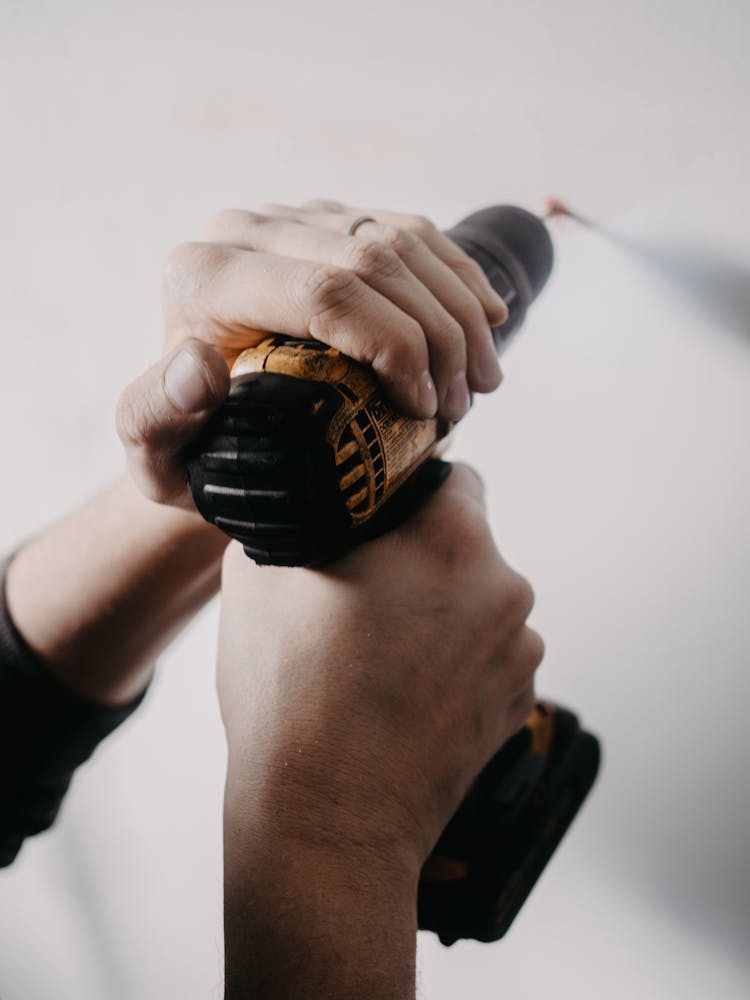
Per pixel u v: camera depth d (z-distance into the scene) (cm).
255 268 47
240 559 54
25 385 108
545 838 62
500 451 84
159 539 68
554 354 78
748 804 77
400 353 44
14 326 105
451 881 56
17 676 71
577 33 67
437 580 50
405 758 46
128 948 130
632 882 86
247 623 51
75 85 91
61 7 88
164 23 84
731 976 82
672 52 64
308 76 80
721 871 80
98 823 124
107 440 107
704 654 77
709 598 75
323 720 46
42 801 74
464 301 48
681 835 82
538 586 86
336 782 45
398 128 78
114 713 75
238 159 87
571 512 82
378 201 81
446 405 49
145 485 51
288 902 42
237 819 45
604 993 90
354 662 47
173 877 122
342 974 40
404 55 75
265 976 41
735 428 70
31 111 94
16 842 73
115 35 87
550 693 87
